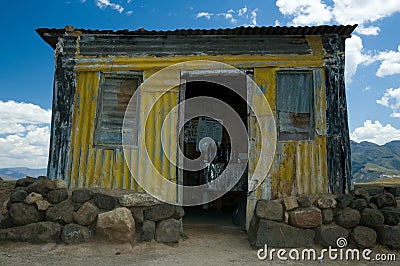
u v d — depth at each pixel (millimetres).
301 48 6586
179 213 5906
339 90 6504
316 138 6387
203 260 5043
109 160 6352
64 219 5492
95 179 6297
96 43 6688
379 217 5559
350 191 6246
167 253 5324
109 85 6645
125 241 5418
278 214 5680
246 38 6648
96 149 6367
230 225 7160
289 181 6277
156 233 5691
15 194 5582
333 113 6438
